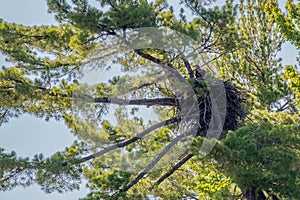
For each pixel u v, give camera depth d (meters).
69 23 36.81
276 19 40.62
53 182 34.56
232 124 35.59
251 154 30.64
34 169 34.12
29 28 37.28
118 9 35.06
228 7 37.50
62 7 35.44
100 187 33.50
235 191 40.28
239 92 36.12
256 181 32.34
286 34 40.22
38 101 38.75
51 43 37.09
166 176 37.50
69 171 34.25
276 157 30.62
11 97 36.91
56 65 37.28
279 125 32.03
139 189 36.16
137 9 35.12
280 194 32.81
